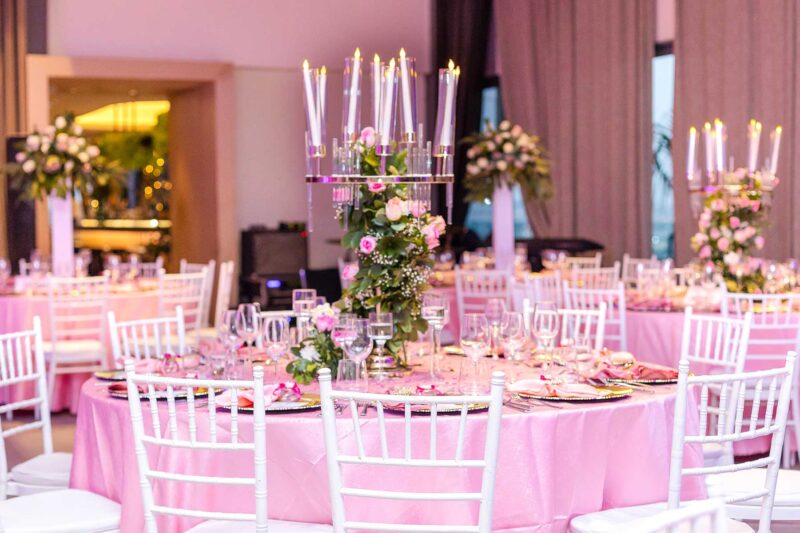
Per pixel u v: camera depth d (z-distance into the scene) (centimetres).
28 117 1015
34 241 1002
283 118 1146
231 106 1088
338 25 1160
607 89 969
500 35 1069
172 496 304
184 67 1065
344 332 313
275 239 1083
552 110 1019
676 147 899
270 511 299
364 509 290
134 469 312
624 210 962
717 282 596
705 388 302
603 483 312
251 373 358
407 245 356
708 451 375
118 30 1066
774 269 612
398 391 312
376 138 352
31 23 1027
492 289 734
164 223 1277
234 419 279
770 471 301
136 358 425
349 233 358
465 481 289
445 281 787
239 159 1132
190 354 389
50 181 779
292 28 1142
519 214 1105
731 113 855
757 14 835
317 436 293
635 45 943
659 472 318
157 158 1315
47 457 388
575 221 1005
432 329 362
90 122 1314
